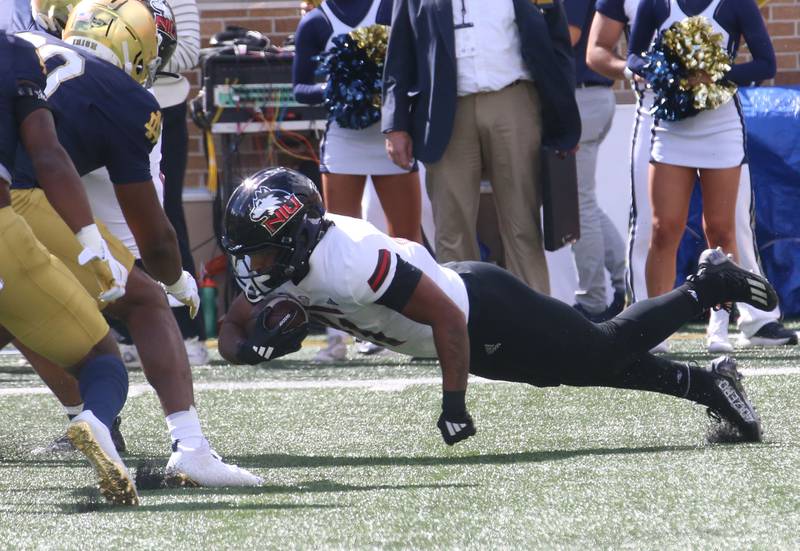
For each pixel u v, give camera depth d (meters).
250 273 13.56
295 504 12.29
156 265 14.19
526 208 22.95
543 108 22.80
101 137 13.36
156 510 12.12
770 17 33.72
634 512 11.53
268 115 31.83
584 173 28.83
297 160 32.72
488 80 22.48
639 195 25.80
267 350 13.70
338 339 25.45
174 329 14.20
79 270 14.13
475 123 22.69
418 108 23.06
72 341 12.95
